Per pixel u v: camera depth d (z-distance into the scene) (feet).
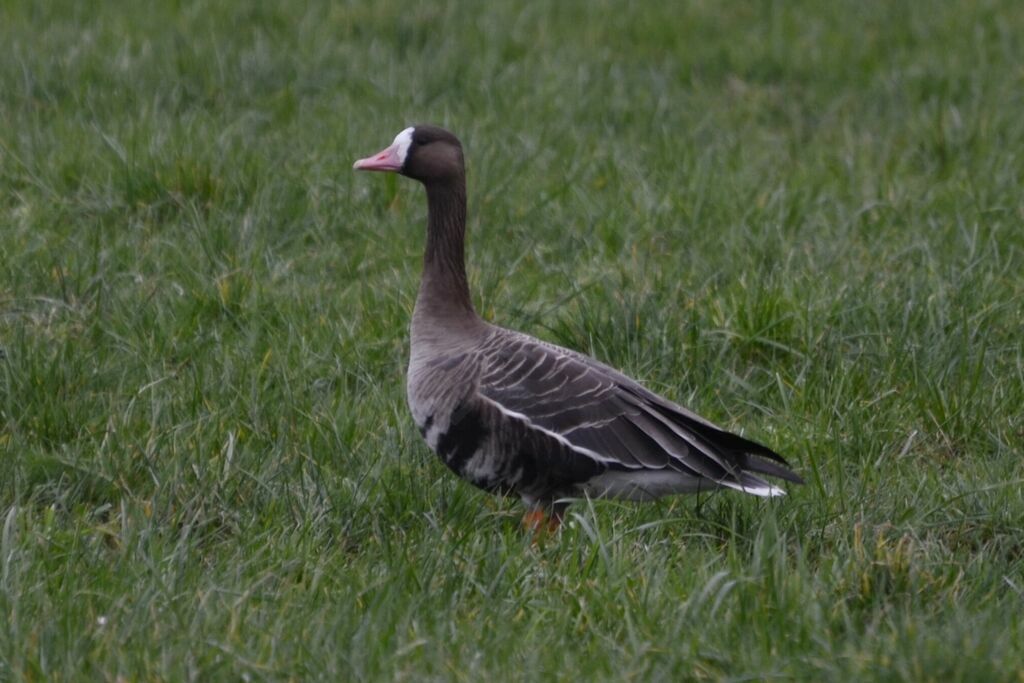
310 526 30.35
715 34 72.84
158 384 37.35
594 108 59.52
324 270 44.78
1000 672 24.34
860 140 58.75
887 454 35.86
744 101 63.57
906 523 31.50
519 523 32.91
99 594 26.99
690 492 32.19
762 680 24.66
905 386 38.19
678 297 42.14
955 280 42.14
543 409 31.45
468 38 67.56
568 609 27.37
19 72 57.57
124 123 53.21
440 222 34.42
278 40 65.00
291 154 51.90
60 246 44.11
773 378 39.11
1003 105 60.54
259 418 35.91
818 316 40.32
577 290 42.24
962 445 36.60
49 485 32.63
